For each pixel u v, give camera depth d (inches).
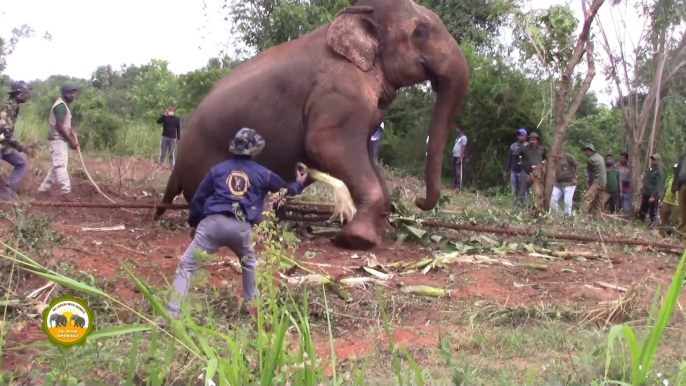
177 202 451.2
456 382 165.0
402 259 328.8
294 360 150.5
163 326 188.5
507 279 304.0
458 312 249.0
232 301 231.6
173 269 278.5
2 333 175.2
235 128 343.0
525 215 502.6
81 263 272.4
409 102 1100.5
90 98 865.5
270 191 224.4
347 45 340.5
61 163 426.3
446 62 355.3
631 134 848.3
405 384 164.9
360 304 251.6
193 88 1109.1
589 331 221.0
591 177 613.6
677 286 138.2
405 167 1029.2
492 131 989.8
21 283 235.1
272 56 353.7
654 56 862.5
